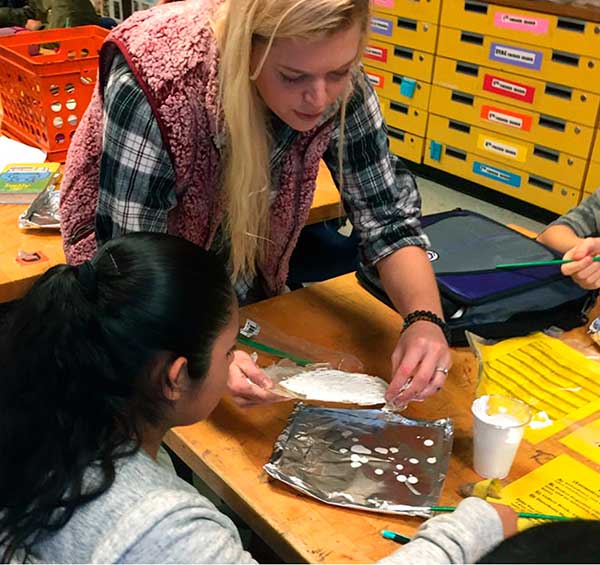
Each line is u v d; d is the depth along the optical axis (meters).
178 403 0.95
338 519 1.00
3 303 1.54
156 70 1.13
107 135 1.17
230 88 1.11
